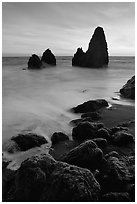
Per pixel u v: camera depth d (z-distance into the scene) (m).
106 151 6.91
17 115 10.77
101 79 28.30
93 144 6.14
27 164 5.09
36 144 7.29
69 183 4.47
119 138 7.35
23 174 4.95
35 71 36.59
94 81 26.17
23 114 11.01
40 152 7.02
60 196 4.36
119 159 6.14
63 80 26.88
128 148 7.11
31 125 9.42
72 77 30.34
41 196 4.54
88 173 4.81
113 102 14.00
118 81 26.28
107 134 7.71
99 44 44.84
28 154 6.88
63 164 5.11
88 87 21.08
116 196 4.54
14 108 12.16
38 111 11.73
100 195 4.60
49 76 30.95
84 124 8.04
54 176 4.76
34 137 7.49
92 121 9.66
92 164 5.75
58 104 13.55
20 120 10.02
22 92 17.55
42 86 21.41
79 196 4.29
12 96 15.73
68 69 41.34
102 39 45.31
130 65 55.72
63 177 4.61
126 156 6.54
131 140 7.45
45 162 5.15
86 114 10.35
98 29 44.81
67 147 7.34
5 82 23.73
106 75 33.28
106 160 5.91
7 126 9.12
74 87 20.98
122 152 6.85
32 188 4.70
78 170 4.83
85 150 5.91
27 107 12.55
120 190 4.89
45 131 8.77
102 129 7.89
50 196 4.43
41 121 9.98
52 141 7.72
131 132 8.34
